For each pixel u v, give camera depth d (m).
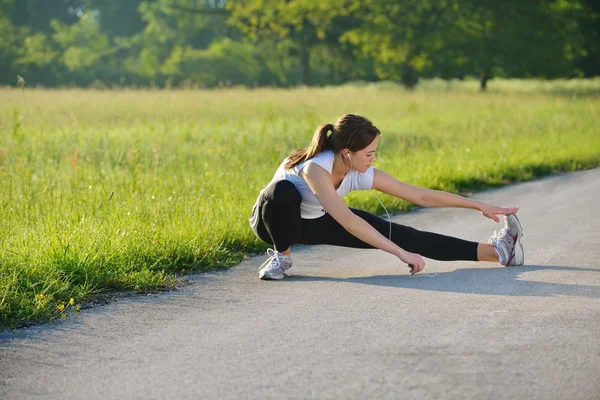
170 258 7.02
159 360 4.52
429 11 52.41
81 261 6.36
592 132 20.52
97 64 74.75
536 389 3.91
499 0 50.69
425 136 18.84
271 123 19.77
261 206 6.44
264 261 7.31
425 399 3.81
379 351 4.52
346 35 55.09
